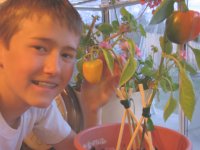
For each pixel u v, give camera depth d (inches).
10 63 19.5
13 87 20.4
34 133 35.3
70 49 20.0
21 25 18.9
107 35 27.3
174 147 23.1
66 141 32.1
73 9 21.3
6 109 25.6
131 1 39.5
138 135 22.2
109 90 26.3
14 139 27.5
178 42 17.7
